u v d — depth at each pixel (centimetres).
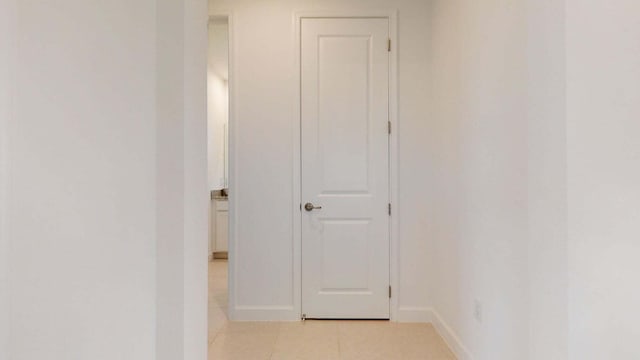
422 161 302
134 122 125
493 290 190
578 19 100
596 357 100
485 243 199
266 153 306
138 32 125
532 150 119
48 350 119
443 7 272
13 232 116
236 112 305
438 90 284
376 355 241
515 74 167
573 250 101
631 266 99
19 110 116
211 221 577
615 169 99
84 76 121
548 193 111
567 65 102
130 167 124
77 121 120
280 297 305
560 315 105
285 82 306
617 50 99
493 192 189
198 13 141
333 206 305
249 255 304
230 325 293
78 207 120
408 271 303
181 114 128
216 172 596
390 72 304
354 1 305
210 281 438
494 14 188
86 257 121
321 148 306
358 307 304
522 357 161
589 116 100
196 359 138
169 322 127
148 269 126
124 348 124
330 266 305
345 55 306
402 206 303
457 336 240
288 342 262
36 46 117
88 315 121
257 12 306
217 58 516
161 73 127
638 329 98
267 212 305
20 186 116
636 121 99
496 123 186
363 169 305
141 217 125
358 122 306
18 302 117
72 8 120
